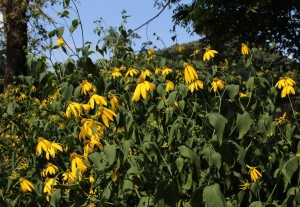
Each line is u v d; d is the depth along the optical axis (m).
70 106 3.25
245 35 11.59
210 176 2.82
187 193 2.98
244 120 2.90
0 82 11.78
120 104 3.35
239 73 3.87
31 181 3.93
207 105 3.48
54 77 4.04
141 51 5.05
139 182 2.99
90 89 3.53
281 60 11.47
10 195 3.91
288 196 2.95
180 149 2.74
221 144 2.74
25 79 4.81
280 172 3.10
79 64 3.92
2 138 4.57
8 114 4.41
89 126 2.96
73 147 3.66
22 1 10.67
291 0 10.95
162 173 3.14
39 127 4.16
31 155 3.98
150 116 3.64
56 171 3.61
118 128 3.37
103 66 4.23
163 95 3.56
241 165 3.12
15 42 11.20
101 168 3.05
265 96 3.68
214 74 3.68
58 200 3.21
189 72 3.21
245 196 3.22
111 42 4.31
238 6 11.31
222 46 11.88
